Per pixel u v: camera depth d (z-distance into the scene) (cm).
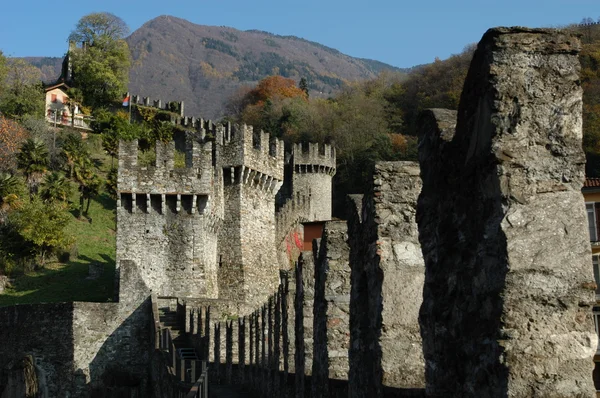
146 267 5659
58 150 8938
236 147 6562
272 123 12138
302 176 9344
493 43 766
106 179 8706
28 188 7881
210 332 4225
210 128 10588
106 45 12281
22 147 8131
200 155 5838
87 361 4866
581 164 742
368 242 1146
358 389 1184
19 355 4944
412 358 1069
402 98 12719
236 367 3469
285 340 2192
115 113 11144
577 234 728
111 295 5791
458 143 837
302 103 12612
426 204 927
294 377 2042
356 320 1209
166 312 5256
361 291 1200
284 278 2281
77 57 12031
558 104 752
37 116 10156
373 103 12212
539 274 721
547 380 698
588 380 698
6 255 6438
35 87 10950
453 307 820
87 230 7656
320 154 9419
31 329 4944
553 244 727
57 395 4822
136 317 4975
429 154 929
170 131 10031
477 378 752
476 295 772
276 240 7712
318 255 1594
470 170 797
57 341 4888
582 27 8712
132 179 5700
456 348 804
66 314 4891
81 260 6888
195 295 5684
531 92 755
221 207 6412
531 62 761
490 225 755
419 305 1083
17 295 5938
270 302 2611
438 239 873
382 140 10500
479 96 787
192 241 5744
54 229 6669
